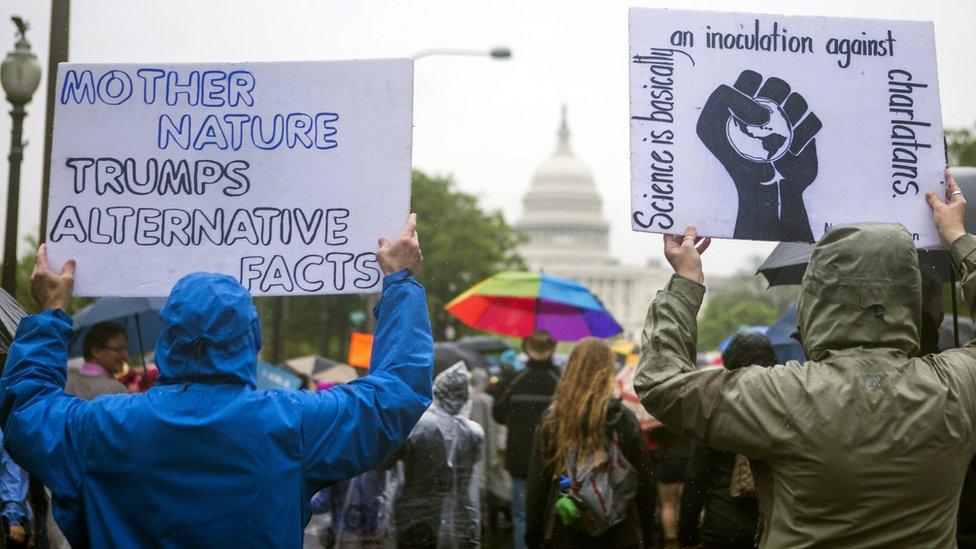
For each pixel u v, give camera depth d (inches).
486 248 2832.2
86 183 161.8
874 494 130.0
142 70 162.9
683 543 257.1
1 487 254.5
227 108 162.4
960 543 177.6
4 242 467.8
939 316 198.4
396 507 275.6
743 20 164.2
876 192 163.6
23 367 139.5
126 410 130.4
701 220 160.9
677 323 144.2
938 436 130.6
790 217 162.1
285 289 159.2
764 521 139.2
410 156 160.2
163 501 127.8
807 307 139.3
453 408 280.8
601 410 255.0
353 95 161.5
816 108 164.2
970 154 910.4
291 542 130.1
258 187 161.0
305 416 132.2
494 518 422.9
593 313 503.2
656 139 161.6
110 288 160.2
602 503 253.6
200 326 130.1
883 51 165.9
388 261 152.3
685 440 366.9
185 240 160.7
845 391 131.7
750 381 135.5
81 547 133.6
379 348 142.4
